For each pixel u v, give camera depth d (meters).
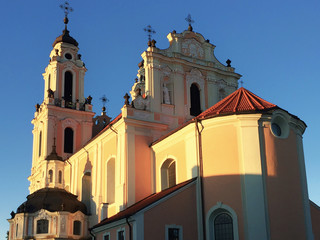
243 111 29.69
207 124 30.92
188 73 41.59
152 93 39.06
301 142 31.73
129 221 28.72
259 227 27.17
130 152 36.44
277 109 30.19
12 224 41.25
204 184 30.09
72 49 57.72
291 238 27.67
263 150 29.05
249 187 28.11
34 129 58.09
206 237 29.02
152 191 36.25
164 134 38.50
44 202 40.91
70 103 54.81
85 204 44.69
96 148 42.94
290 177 29.25
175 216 29.19
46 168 46.34
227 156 29.48
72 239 39.81
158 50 40.56
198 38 43.69
